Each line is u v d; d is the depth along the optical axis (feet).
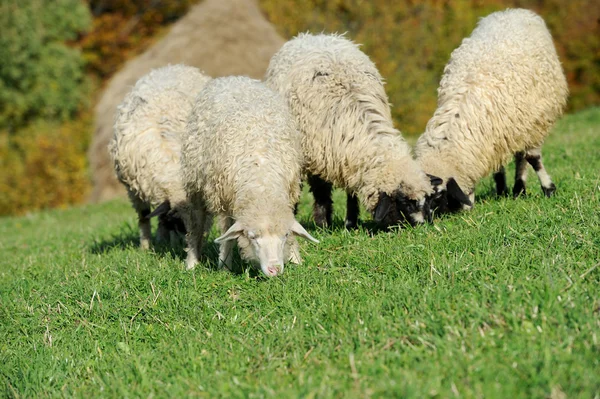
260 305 24.41
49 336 24.99
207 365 20.65
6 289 31.35
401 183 28.78
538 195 32.99
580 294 20.08
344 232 29.68
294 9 102.01
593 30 116.78
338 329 20.81
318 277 25.66
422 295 21.83
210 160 27.17
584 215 26.45
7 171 105.60
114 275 29.91
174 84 36.58
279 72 33.45
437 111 32.58
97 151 101.65
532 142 33.24
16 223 72.18
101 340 24.44
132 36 127.03
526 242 25.17
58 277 31.76
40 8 114.93
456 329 19.22
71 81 115.55
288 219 25.03
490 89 31.68
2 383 22.31
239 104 27.40
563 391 16.25
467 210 30.73
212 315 24.17
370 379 17.78
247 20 93.09
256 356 20.44
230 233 24.80
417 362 18.33
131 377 20.77
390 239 27.94
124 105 36.78
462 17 101.04
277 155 26.53
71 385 21.58
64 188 103.71
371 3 101.71
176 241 36.29
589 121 75.82
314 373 18.69
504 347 18.13
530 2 119.24
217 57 90.79
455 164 30.99
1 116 111.34
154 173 33.30
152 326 24.36
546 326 18.71
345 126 30.35
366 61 32.58
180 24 95.20
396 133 30.78
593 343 17.74
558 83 34.14
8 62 110.11
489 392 16.20
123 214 61.31
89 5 132.46
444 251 25.49
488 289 21.24
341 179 31.27
